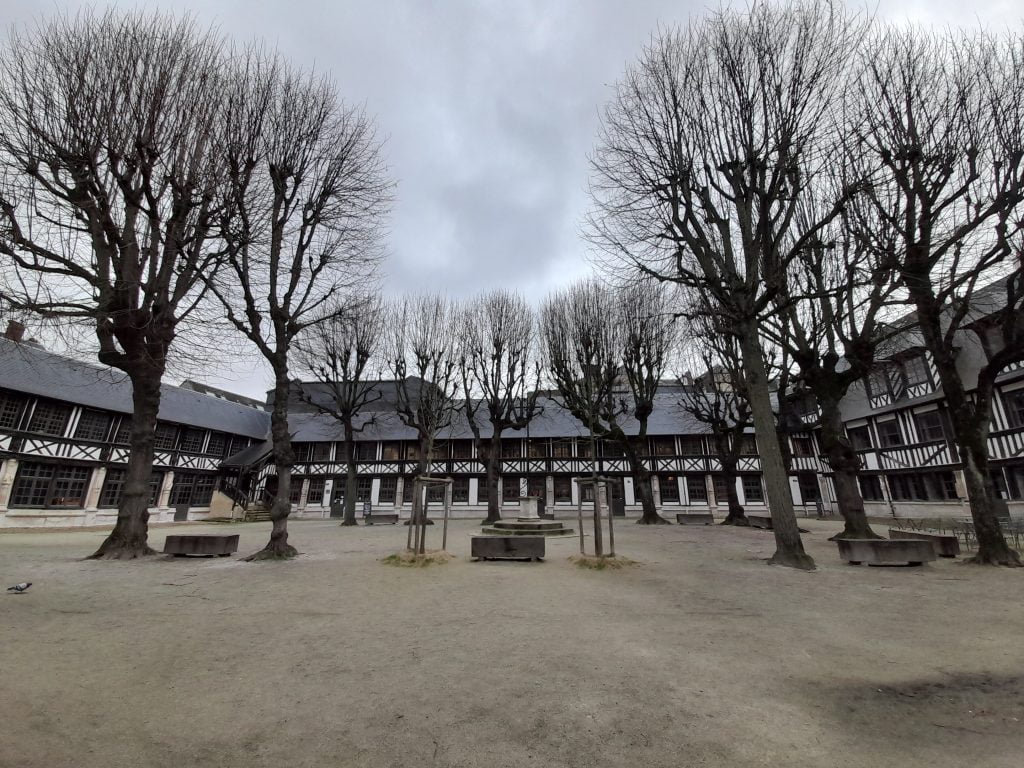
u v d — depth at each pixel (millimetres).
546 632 5109
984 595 6590
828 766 2701
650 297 19328
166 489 25828
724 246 9977
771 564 9133
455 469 30312
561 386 20531
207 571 8320
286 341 10453
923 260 9234
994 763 2736
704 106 9750
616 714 3291
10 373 19906
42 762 2656
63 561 8992
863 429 24250
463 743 2918
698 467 28938
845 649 4598
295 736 2992
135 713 3268
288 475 10242
